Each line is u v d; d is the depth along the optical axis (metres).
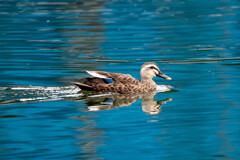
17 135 11.48
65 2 42.84
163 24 30.77
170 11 36.66
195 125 12.25
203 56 21.47
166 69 19.17
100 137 11.41
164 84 17.08
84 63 20.27
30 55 21.89
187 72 18.59
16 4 41.84
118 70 19.11
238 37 26.03
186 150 10.58
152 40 25.58
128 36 26.84
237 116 12.90
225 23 30.73
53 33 27.92
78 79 17.50
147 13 35.75
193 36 26.59
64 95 15.44
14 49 23.31
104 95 15.70
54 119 12.72
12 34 27.56
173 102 14.57
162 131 11.82
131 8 38.59
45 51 22.80
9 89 16.00
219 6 39.22
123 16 34.25
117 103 14.59
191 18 33.16
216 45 23.98
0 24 31.16
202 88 16.12
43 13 36.16
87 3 42.06
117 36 26.88
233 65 19.56
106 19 33.16
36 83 16.84
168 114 13.24
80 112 13.43
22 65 19.81
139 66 19.72
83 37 26.66
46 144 10.93
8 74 18.22
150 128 12.05
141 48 23.47
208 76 17.80
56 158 10.16
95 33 27.86
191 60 20.67
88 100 14.93
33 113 13.27
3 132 11.70
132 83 16.27
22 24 31.12
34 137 11.34
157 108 13.90
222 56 21.38
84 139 11.24
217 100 14.53
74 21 32.31
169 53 22.25
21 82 16.97
